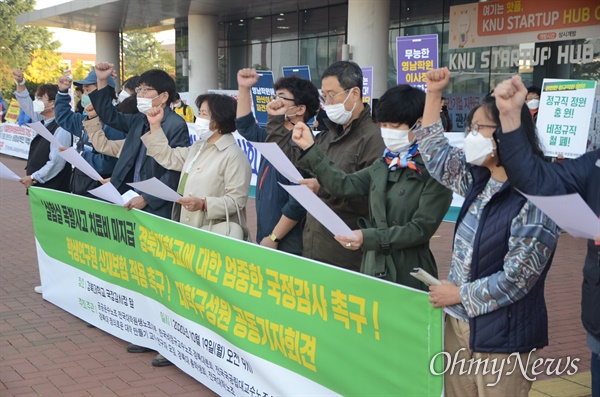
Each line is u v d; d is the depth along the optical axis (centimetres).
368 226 355
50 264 642
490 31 1450
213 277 418
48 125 694
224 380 421
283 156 333
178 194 464
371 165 366
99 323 573
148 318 509
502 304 268
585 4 1252
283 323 363
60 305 634
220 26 2780
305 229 415
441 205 329
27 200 1379
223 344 417
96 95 550
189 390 458
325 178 353
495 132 261
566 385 447
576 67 1411
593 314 284
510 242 267
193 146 499
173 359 484
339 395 333
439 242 942
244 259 387
